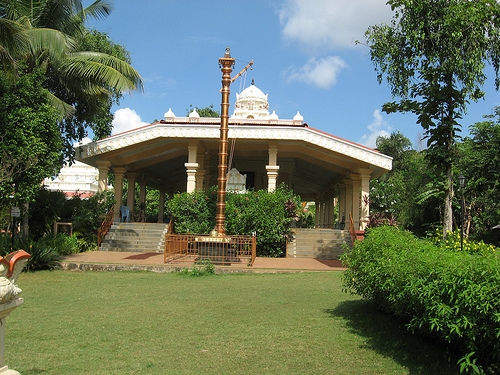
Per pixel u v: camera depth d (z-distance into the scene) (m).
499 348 4.08
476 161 13.48
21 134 13.52
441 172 11.63
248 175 26.86
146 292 10.26
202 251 15.24
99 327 7.06
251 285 11.33
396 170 37.94
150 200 40.22
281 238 18.86
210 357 5.62
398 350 5.89
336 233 20.58
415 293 5.04
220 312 8.15
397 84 11.62
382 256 6.69
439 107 11.21
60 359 5.53
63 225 19.41
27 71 16.27
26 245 14.47
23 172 13.95
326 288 10.85
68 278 12.51
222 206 15.66
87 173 47.00
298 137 19.73
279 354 5.77
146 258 16.70
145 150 22.17
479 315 4.16
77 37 18.47
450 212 11.48
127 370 5.13
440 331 5.05
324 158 21.78
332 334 6.69
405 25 11.49
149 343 6.21
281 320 7.55
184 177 31.80
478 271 4.35
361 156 19.72
